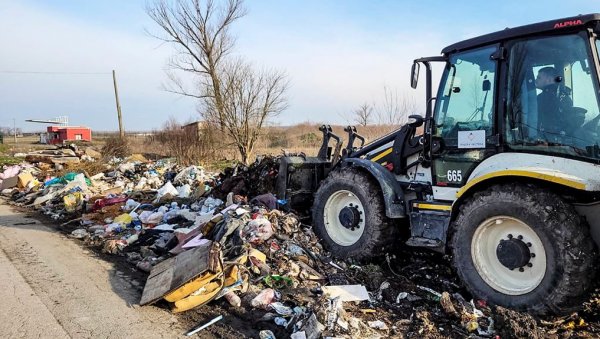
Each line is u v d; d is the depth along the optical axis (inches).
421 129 213.6
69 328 148.9
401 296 174.1
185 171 435.5
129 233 259.9
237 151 728.3
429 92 198.7
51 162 611.5
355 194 213.8
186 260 180.1
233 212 235.3
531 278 154.1
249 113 719.1
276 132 895.7
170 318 157.8
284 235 220.8
